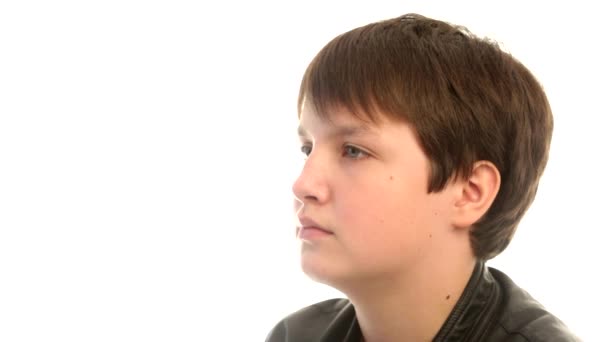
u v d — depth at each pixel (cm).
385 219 73
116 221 163
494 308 81
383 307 80
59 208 163
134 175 163
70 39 164
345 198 74
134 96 164
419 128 74
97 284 164
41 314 163
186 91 164
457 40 81
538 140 84
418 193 74
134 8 165
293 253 161
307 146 81
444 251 78
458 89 76
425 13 153
